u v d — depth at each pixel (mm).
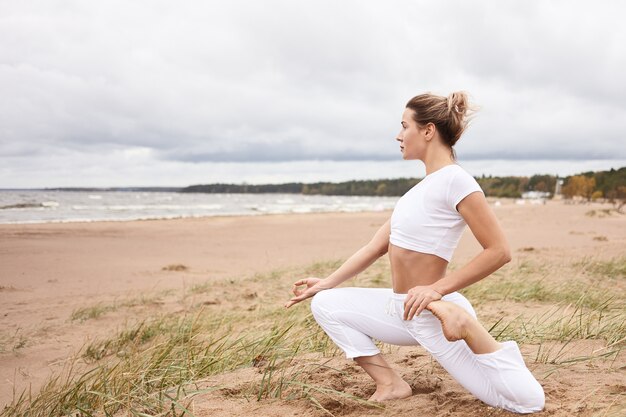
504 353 2213
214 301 7324
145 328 5285
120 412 2787
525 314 5387
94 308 6844
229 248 17047
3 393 3820
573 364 3107
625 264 9406
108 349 4922
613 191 83688
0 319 6445
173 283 9742
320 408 2549
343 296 2596
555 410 2260
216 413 2588
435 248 2299
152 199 96000
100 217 36500
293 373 3127
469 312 2439
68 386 3213
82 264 12547
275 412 2572
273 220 32438
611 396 2477
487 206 2197
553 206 64125
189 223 28578
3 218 33625
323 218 35469
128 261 13375
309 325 4613
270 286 8641
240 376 3201
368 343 2604
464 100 2324
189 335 4188
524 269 9211
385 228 2723
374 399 2596
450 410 2412
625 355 3254
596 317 4465
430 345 2336
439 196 2254
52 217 35531
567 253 12461
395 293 2441
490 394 2275
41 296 8312
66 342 5277
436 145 2352
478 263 2188
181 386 2936
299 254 15320
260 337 4180
